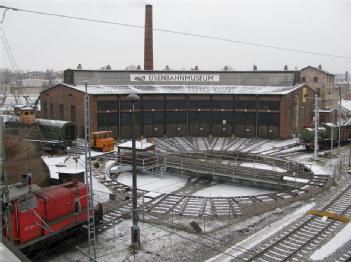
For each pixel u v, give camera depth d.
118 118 57.06
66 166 38.81
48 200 20.09
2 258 9.52
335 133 51.88
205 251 20.38
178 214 26.00
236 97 58.97
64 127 46.75
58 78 185.88
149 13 72.38
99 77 64.88
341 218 24.80
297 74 65.56
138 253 20.28
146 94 58.09
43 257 19.84
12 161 31.83
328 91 83.75
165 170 39.25
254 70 67.31
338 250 20.19
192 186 35.69
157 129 59.50
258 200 29.23
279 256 19.47
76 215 21.00
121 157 40.16
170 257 19.75
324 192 31.23
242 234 22.59
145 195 30.69
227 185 36.19
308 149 50.47
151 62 73.00
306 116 63.44
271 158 44.88
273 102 57.53
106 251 20.50
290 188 32.59
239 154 48.84
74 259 19.61
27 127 48.53
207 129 60.34
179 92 59.53
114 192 31.16
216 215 25.64
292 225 23.58
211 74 67.44
